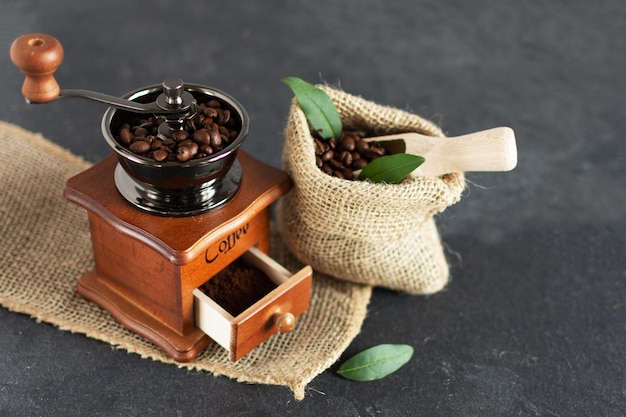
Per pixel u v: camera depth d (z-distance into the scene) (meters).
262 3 1.36
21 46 0.85
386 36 1.33
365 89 1.25
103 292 0.99
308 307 1.01
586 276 1.07
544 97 1.27
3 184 1.06
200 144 0.90
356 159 0.99
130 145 0.90
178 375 0.96
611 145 1.22
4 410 0.92
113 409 0.93
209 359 0.97
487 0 1.42
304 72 1.27
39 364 0.96
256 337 0.94
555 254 1.09
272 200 0.96
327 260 1.01
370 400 0.95
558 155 1.20
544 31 1.37
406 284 1.03
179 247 0.90
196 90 0.94
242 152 0.99
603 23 1.39
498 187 1.16
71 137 1.15
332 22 1.35
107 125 0.90
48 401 0.93
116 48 1.26
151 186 0.92
